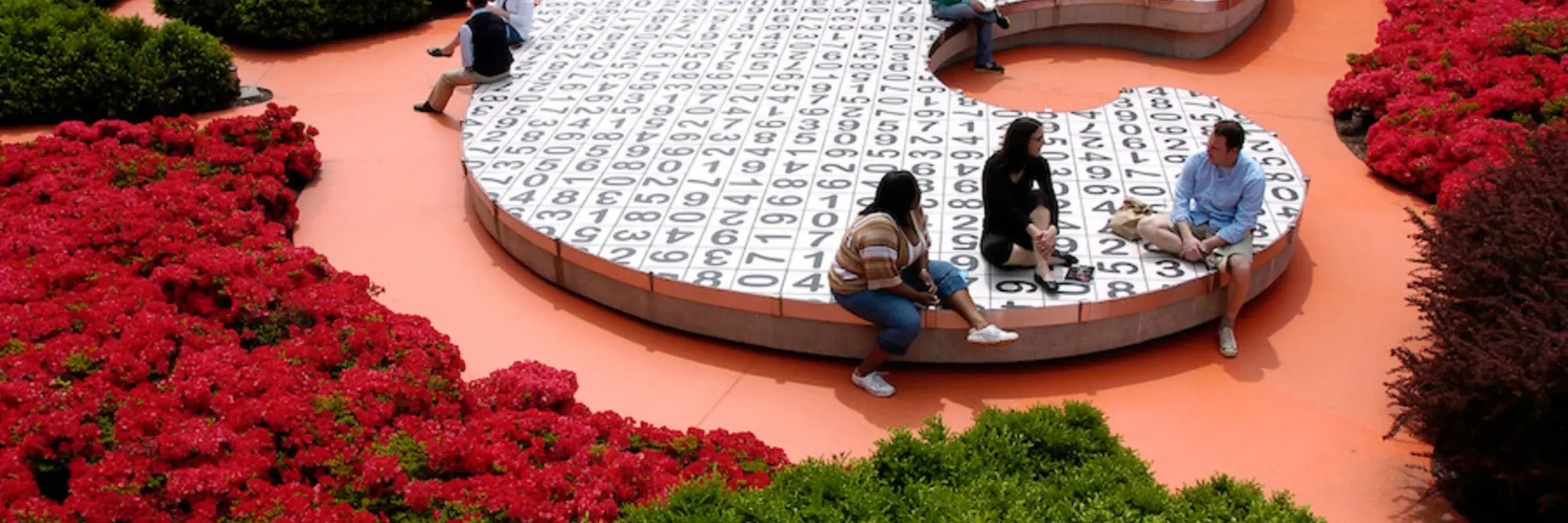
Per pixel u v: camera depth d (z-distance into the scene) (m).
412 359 5.80
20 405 5.23
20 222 7.14
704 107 9.09
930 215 7.25
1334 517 5.29
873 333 6.28
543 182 7.86
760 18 11.24
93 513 4.66
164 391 5.50
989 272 6.52
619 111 9.06
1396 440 5.79
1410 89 9.30
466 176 8.28
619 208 7.45
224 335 6.07
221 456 5.04
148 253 6.82
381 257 7.69
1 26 10.06
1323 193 8.48
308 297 6.39
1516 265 5.43
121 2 13.09
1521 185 5.97
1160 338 6.66
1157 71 11.09
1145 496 4.55
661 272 6.63
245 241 7.11
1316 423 5.95
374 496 4.88
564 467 5.07
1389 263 7.47
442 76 9.79
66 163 8.15
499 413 5.49
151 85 9.84
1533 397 4.66
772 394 6.23
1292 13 12.28
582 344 6.69
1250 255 6.43
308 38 11.57
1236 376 6.33
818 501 4.60
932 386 6.26
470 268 7.54
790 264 6.70
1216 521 4.45
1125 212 6.91
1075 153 8.14
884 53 10.26
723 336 6.63
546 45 10.58
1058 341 6.34
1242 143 6.18
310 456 5.06
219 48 10.20
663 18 11.30
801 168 8.00
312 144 8.87
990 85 10.86
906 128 8.65
